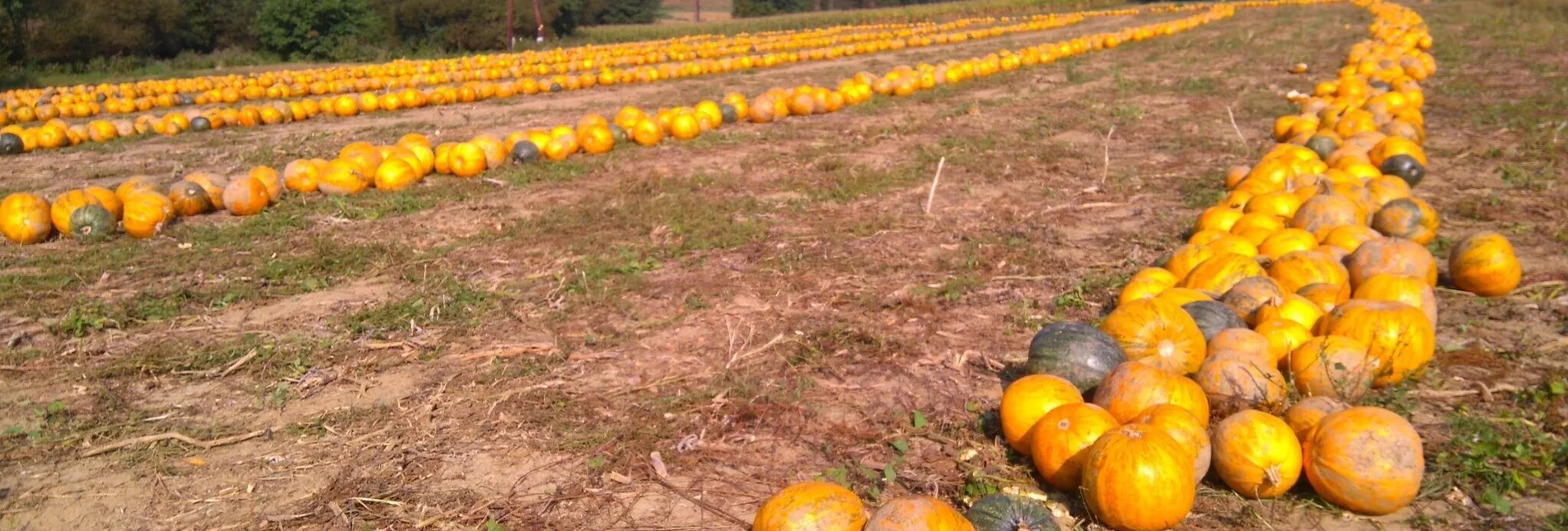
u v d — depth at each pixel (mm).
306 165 12570
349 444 5785
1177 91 20109
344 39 42031
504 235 10156
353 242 10102
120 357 7152
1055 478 4961
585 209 10961
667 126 15875
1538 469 5141
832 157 13648
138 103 23516
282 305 8242
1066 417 4984
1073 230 9984
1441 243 9023
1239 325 6410
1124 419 5254
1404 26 29625
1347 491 4746
